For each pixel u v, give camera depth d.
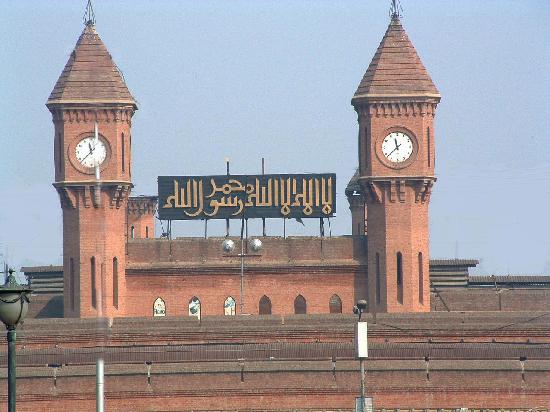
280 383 164.75
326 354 172.50
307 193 195.88
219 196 195.88
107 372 164.00
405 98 192.62
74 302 192.12
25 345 177.88
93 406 162.88
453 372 165.12
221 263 195.12
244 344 175.12
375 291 193.75
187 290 195.12
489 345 172.50
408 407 164.38
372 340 179.50
